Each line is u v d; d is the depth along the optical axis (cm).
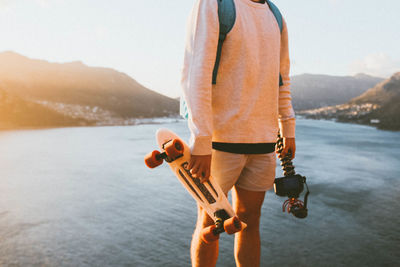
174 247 589
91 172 1723
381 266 461
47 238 629
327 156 2242
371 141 3638
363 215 766
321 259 487
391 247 536
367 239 579
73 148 3206
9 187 1297
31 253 543
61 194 1143
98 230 691
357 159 2066
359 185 1208
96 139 4416
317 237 589
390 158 2116
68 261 512
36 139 4388
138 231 686
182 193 1162
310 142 3488
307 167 1709
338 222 698
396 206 864
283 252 517
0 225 725
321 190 1123
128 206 946
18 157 2491
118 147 3334
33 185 1347
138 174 1633
